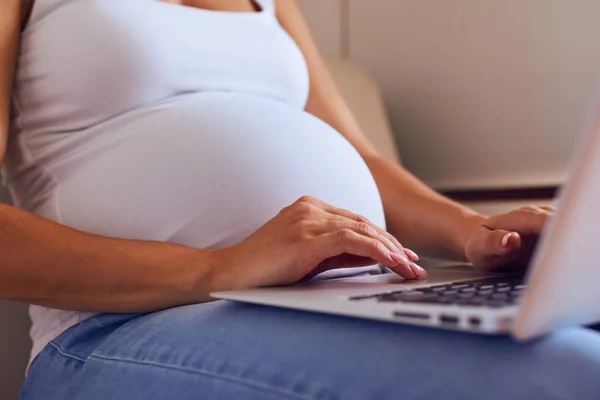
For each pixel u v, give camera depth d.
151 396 0.53
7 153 0.84
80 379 0.64
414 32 1.69
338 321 0.51
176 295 0.65
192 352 0.54
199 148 0.74
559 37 1.55
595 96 0.36
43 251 0.66
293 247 0.62
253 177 0.75
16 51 0.81
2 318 1.05
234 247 0.66
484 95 1.63
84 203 0.74
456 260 0.95
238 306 0.59
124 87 0.78
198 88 0.84
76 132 0.79
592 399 0.39
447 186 1.66
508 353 0.42
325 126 0.90
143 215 0.72
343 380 0.44
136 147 0.74
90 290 0.67
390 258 0.61
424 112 1.69
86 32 0.78
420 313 0.43
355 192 0.84
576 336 0.44
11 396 1.05
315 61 1.18
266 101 0.86
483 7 1.62
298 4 1.73
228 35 0.89
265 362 0.48
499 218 0.84
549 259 0.37
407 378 0.42
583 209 0.36
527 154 1.59
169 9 0.85
